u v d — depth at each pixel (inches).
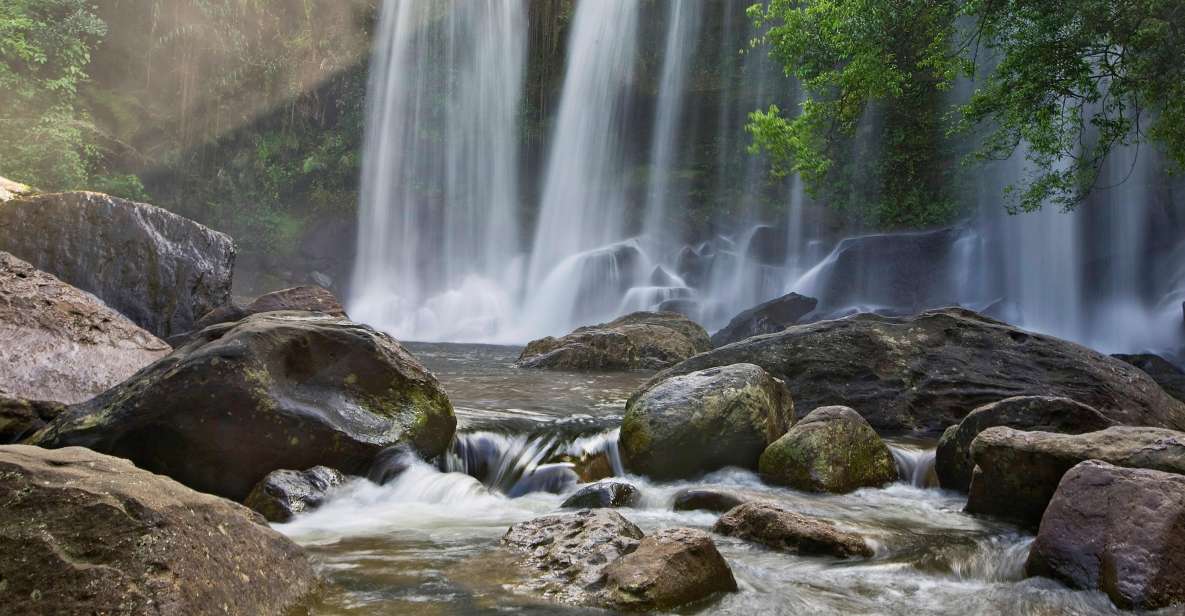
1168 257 1033.5
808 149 861.8
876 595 167.5
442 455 274.8
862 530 219.6
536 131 1472.7
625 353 606.5
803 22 839.7
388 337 285.4
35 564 121.5
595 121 1462.8
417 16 1450.5
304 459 244.1
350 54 1412.4
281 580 143.8
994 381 384.2
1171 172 844.0
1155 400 382.3
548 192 1455.5
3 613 116.3
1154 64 601.9
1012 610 159.8
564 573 163.5
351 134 1425.9
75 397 282.0
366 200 1411.2
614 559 165.9
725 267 1327.5
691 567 157.6
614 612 145.5
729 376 301.0
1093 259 1081.4
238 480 238.4
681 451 284.5
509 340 1166.3
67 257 430.0
